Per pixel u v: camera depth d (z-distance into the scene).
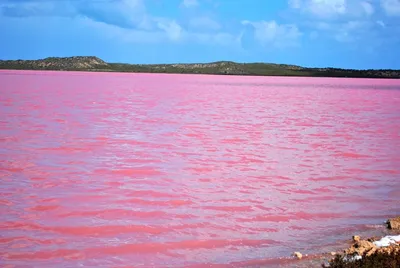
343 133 26.64
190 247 9.46
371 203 12.74
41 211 11.38
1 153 18.11
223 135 24.64
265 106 45.19
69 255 8.95
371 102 53.41
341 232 10.40
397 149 21.36
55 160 17.11
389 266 7.21
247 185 14.38
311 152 20.27
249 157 18.73
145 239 9.81
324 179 15.39
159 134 24.39
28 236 9.80
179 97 54.88
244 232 10.35
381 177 15.81
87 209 11.60
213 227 10.63
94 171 15.55
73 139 21.84
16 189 13.20
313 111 41.00
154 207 11.94
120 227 10.45
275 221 11.14
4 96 47.72
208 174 15.66
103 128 26.05
